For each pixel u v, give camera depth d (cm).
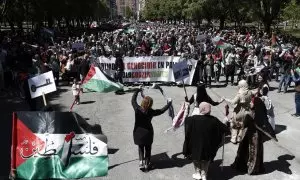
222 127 816
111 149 1048
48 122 839
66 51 2570
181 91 1911
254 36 4122
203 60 2033
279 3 4931
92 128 874
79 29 7238
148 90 1936
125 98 1747
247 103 1041
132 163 945
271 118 1141
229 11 6344
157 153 1018
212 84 2112
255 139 859
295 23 5672
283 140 1130
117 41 3553
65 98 1759
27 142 827
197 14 6531
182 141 1117
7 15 4544
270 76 2202
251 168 870
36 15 4897
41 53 2341
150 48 3083
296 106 1396
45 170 827
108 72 2080
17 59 2158
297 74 1390
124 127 1261
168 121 1327
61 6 5447
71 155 845
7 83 1967
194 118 806
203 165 830
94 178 848
